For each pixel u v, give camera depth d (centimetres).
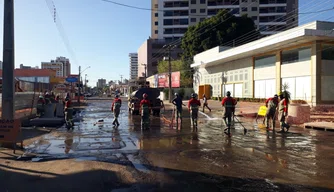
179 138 1226
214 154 908
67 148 1008
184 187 601
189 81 6034
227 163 796
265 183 627
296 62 2873
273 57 3225
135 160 827
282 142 1127
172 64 6316
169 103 4756
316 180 648
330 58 2656
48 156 882
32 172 704
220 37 5641
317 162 808
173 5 9794
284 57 3059
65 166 757
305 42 2719
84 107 3884
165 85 6159
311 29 2417
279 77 3100
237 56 3725
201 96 4953
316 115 2111
